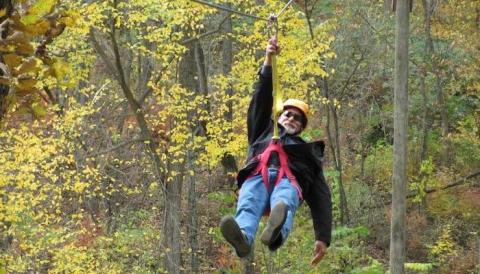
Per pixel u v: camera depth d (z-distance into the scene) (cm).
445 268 2233
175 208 1577
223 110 1423
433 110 2909
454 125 2878
